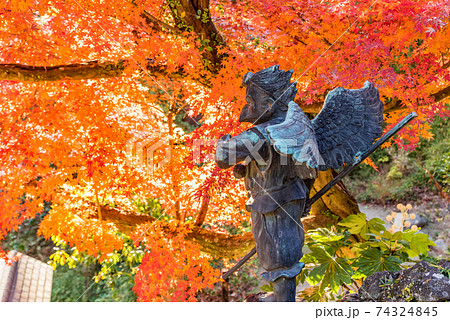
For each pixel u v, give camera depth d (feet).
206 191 12.23
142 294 12.68
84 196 14.79
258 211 7.55
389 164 33.81
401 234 11.75
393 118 13.37
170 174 14.11
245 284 24.31
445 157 30.22
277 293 7.61
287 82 7.92
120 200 15.58
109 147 12.98
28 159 12.96
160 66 13.21
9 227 13.50
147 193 13.97
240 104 12.10
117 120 13.12
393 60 12.14
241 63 12.26
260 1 12.32
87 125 13.06
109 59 12.95
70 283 26.81
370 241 12.67
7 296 15.51
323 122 8.24
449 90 12.89
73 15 11.91
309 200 8.09
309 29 12.44
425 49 12.57
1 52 12.62
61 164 13.43
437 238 26.13
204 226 23.00
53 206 14.30
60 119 12.96
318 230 13.58
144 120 14.43
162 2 13.50
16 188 13.33
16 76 12.74
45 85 13.62
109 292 25.89
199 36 13.37
